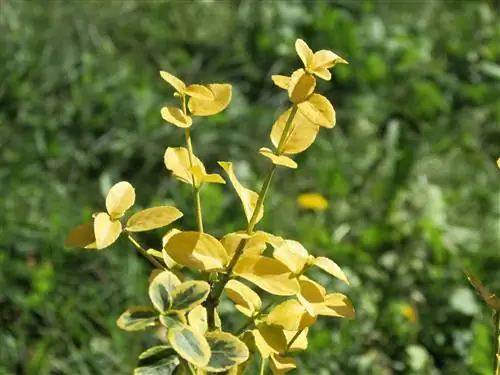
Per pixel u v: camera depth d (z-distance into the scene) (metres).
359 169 4.60
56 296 3.76
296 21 5.54
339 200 4.43
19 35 5.05
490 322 3.77
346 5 5.88
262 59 5.45
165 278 1.47
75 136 4.75
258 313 1.62
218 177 1.57
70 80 4.97
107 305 3.80
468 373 3.63
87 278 3.91
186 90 1.58
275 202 4.30
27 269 3.84
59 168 4.60
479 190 4.55
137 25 5.56
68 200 4.27
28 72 4.91
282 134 1.54
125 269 3.87
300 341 1.68
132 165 4.72
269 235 1.51
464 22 5.77
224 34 5.63
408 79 5.28
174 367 1.47
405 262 4.04
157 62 5.41
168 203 4.22
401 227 4.14
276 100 5.20
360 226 4.29
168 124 4.81
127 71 5.12
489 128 5.12
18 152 4.55
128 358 3.56
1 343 3.61
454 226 4.34
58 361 3.57
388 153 4.65
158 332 3.62
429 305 3.92
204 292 1.46
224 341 1.48
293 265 1.50
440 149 4.90
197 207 1.59
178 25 5.66
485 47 5.55
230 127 4.89
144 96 4.92
